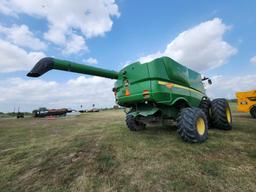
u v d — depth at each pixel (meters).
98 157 2.62
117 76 4.19
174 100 3.62
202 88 5.17
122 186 1.70
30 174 2.17
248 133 3.78
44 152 3.13
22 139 4.60
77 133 5.16
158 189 1.59
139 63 3.64
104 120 9.98
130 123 4.64
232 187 1.55
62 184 1.84
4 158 2.88
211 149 2.65
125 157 2.52
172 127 5.20
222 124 4.11
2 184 1.93
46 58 3.04
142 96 3.51
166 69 3.59
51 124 8.89
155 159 2.36
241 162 2.10
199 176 1.79
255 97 7.12
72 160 2.60
